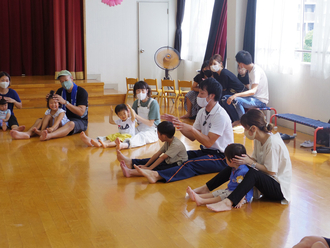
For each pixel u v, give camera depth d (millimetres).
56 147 4430
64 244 2182
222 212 2641
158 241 2227
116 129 5512
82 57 9117
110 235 2297
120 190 3068
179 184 3215
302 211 2678
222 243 2207
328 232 2373
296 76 5512
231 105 5625
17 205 2746
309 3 5363
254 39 6262
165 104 7738
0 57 9352
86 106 5203
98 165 3756
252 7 6203
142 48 9547
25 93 7730
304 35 5496
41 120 5078
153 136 4719
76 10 8750
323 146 4523
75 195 2953
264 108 5586
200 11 8195
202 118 3428
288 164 2758
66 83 5039
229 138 3428
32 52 9664
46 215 2578
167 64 8273
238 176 2707
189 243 2205
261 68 5996
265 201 2850
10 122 5293
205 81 3219
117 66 9453
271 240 2248
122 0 9195
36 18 9492
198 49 8367
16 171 3531
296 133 5340
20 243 2189
